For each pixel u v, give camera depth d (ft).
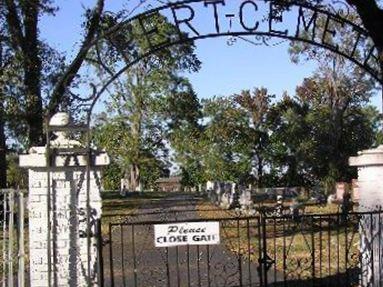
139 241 60.54
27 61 71.51
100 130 194.80
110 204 133.28
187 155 224.12
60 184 29.96
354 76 159.74
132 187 215.92
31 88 71.72
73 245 30.01
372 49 28.09
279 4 26.43
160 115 187.01
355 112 175.83
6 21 73.10
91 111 28.14
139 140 194.39
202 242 29.32
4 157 84.43
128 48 32.09
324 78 162.71
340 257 46.19
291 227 60.29
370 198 33.50
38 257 30.09
